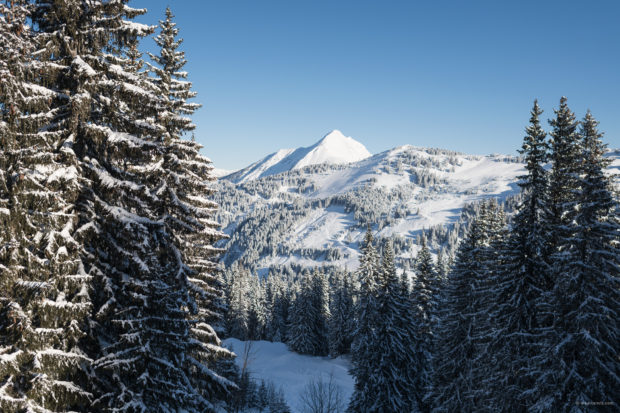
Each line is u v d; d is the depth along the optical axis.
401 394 30.39
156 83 17.52
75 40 10.91
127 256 11.41
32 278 9.73
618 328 15.45
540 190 19.22
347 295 69.19
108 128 11.29
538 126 19.53
